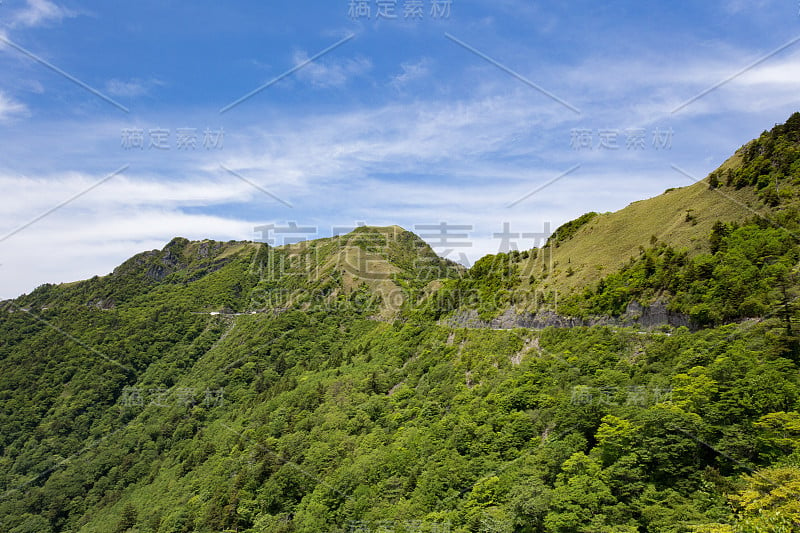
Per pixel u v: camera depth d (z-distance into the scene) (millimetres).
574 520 37875
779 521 28766
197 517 70625
